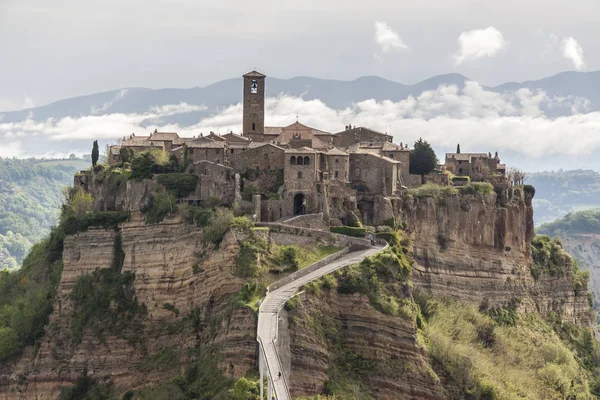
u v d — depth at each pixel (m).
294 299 159.88
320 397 151.50
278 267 176.62
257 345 153.88
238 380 148.12
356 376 162.62
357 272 173.62
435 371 173.12
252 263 174.75
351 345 166.50
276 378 132.75
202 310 180.12
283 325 154.25
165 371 179.25
